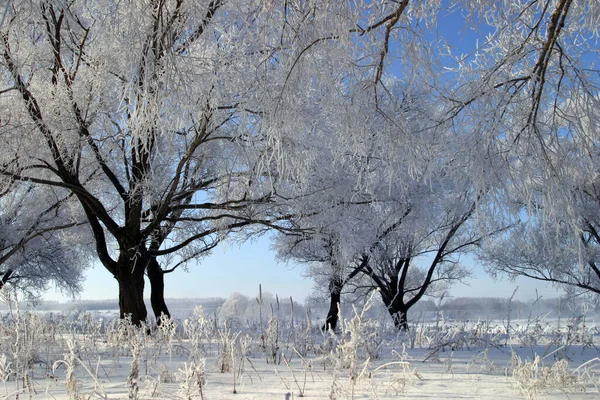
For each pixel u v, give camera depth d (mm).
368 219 12375
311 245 16109
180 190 12812
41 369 4645
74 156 10883
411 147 3775
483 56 3900
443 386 3617
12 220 16125
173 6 4426
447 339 8117
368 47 3697
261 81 3904
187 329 5352
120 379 4066
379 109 3787
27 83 9617
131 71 3840
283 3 3719
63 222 17078
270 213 12461
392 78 4047
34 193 16141
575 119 3600
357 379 3311
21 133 9727
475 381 3904
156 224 11461
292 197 10789
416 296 21219
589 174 3594
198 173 12852
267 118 3855
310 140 5691
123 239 11641
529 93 3695
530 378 3562
